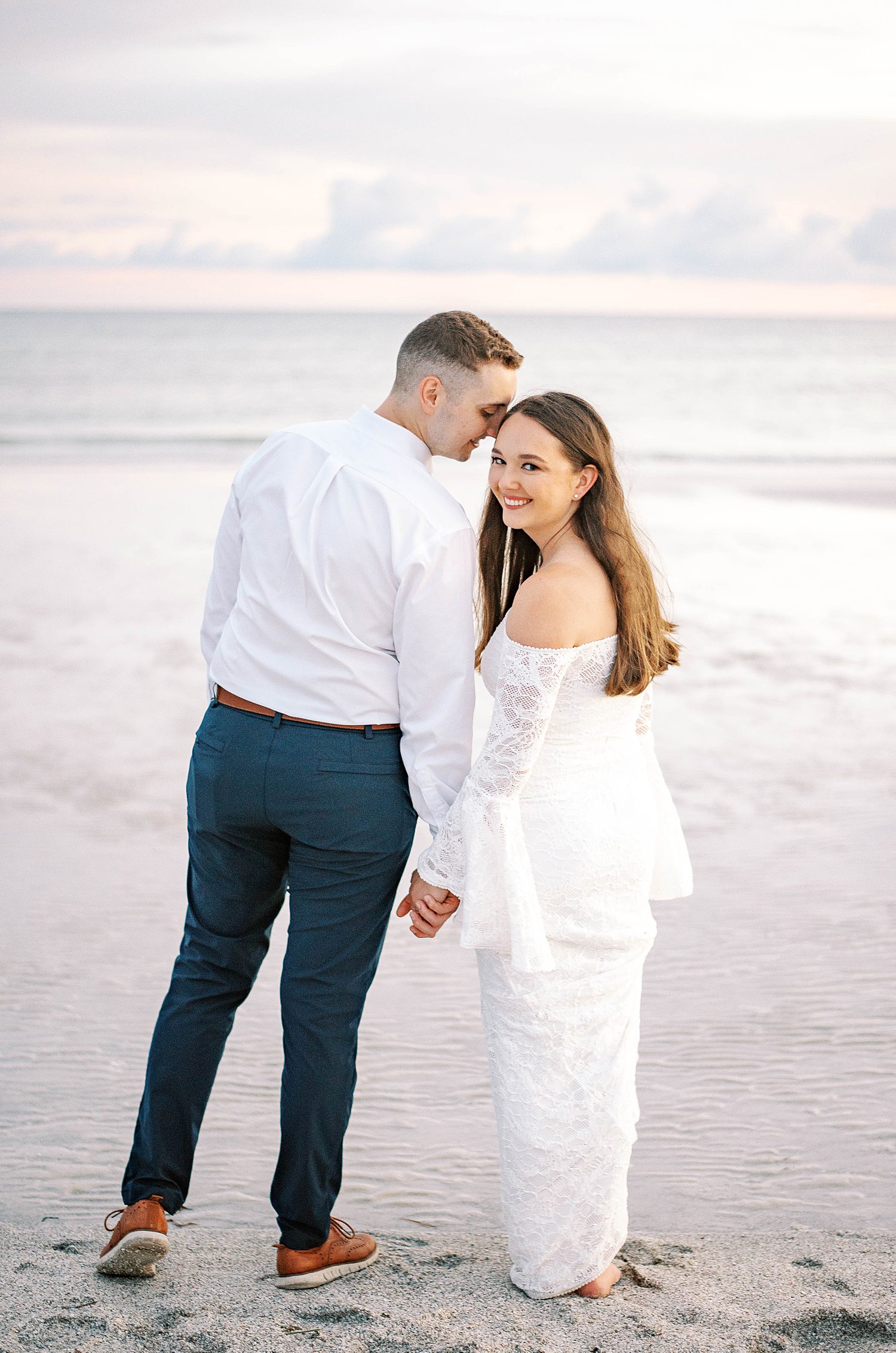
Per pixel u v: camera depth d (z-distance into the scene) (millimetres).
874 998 3615
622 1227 2197
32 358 52250
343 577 2162
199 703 7000
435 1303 2098
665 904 4344
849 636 8727
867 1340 1979
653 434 31500
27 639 8391
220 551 2408
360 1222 2582
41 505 15312
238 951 2289
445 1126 2990
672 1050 3328
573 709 2219
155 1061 2242
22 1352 1875
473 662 2232
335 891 2195
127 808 5391
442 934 4215
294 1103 2172
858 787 5641
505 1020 2234
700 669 7832
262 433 29359
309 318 114062
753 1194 2666
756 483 20016
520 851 2178
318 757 2154
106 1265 2152
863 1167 2773
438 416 2256
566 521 2279
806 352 68188
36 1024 3480
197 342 65812
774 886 4492
